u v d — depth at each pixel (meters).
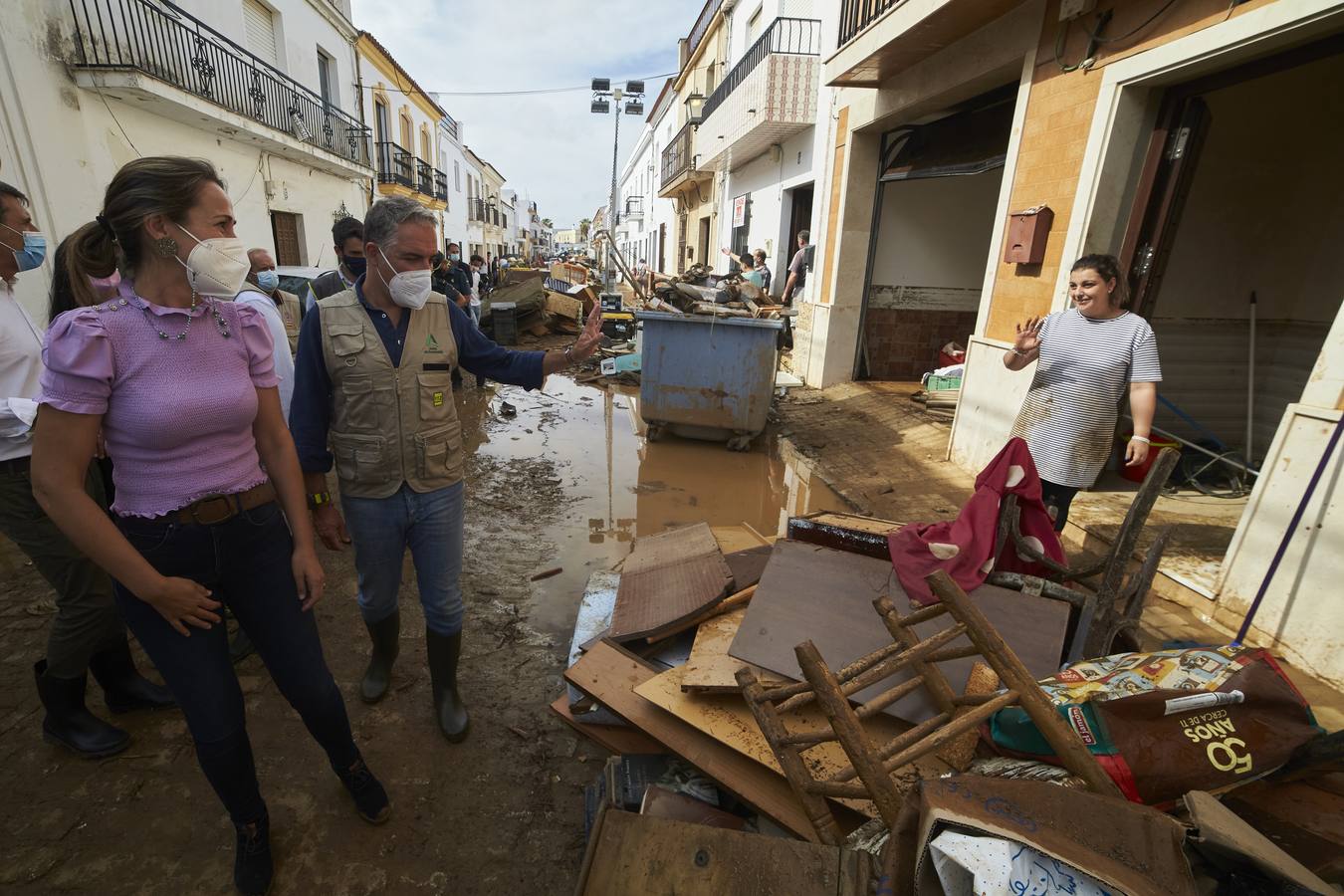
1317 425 2.72
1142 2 3.85
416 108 23.12
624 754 2.18
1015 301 4.92
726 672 2.05
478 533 4.31
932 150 7.05
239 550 1.65
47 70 7.01
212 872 1.92
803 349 9.79
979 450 5.27
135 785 2.21
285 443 1.80
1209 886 1.25
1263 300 5.22
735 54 14.88
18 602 3.26
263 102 11.27
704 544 2.93
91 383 1.36
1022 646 2.00
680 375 6.10
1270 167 4.91
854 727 1.46
